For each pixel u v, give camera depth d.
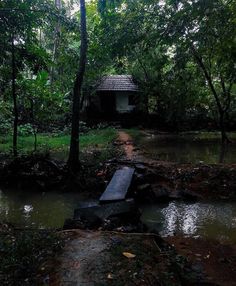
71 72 21.02
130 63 27.42
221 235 6.87
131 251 4.44
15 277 3.88
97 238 4.88
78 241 4.76
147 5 11.97
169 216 8.08
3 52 12.21
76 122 11.20
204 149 17.27
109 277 3.81
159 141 20.75
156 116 27.91
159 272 4.03
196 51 12.05
